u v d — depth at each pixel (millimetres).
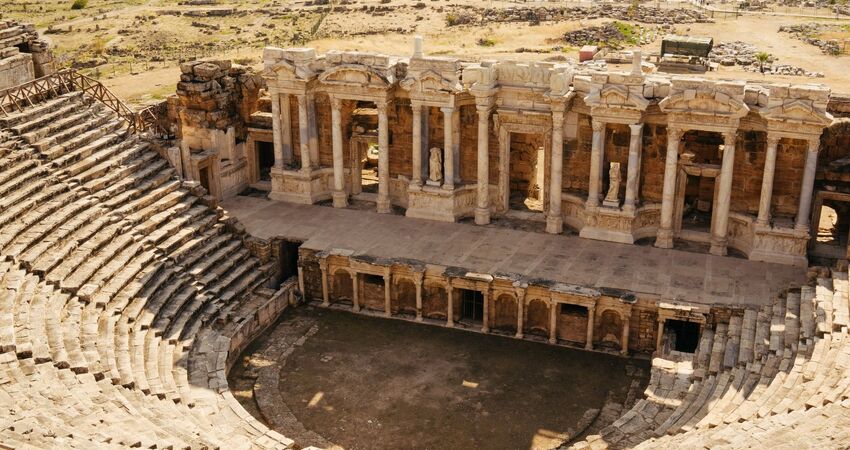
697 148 51219
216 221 51688
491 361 45406
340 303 51500
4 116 47875
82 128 50344
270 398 42375
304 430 39844
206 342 43688
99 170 48406
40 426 27953
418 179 54969
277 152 57656
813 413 30141
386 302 49781
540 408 41375
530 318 47844
